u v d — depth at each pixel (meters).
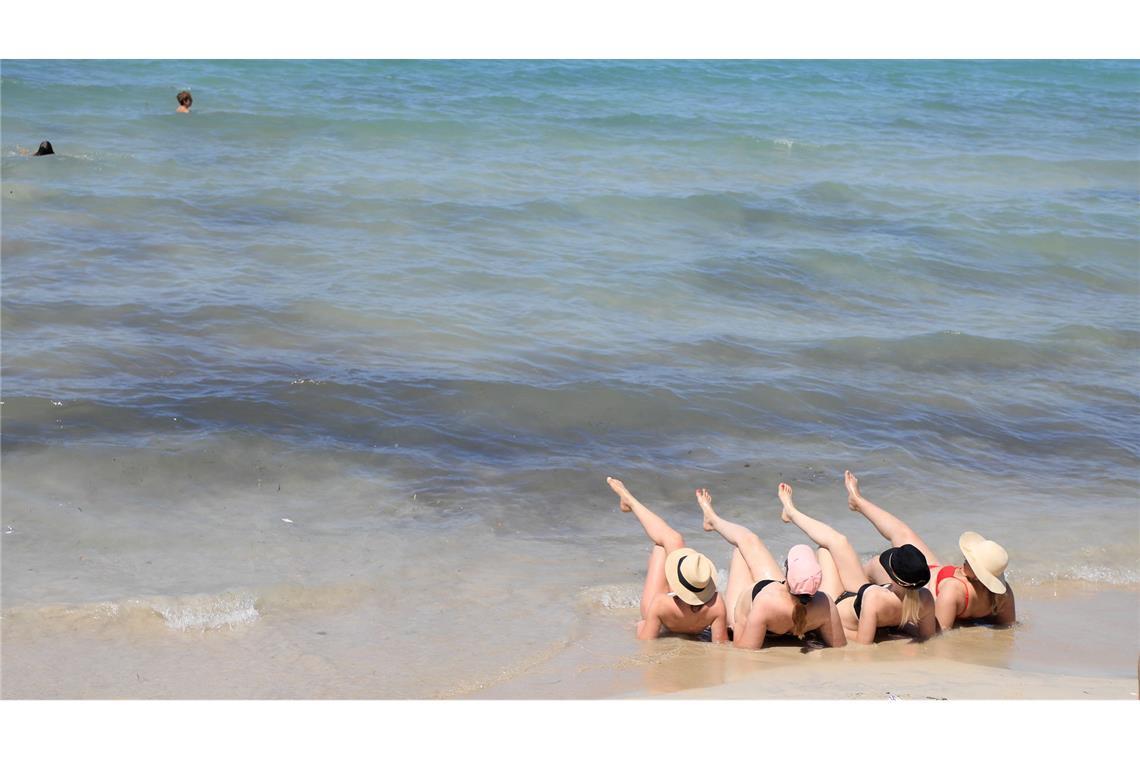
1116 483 10.17
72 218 16.97
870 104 35.22
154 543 8.06
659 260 16.67
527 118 28.47
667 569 7.07
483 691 6.23
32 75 30.80
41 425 9.80
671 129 28.20
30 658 6.44
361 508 8.88
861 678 6.23
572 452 10.16
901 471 10.16
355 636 6.94
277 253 15.84
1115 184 25.05
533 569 8.07
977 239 19.22
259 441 9.86
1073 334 14.44
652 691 6.18
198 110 26.77
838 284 16.28
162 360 11.54
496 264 15.95
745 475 9.94
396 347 12.38
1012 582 8.16
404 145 24.42
